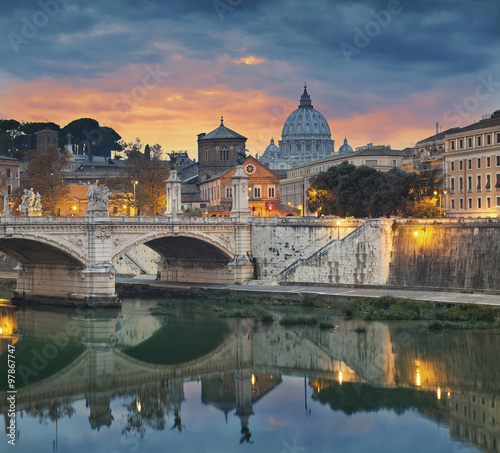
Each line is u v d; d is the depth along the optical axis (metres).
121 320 120.88
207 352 100.88
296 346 101.25
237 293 137.25
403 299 115.88
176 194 152.25
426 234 130.00
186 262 161.00
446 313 108.56
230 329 112.25
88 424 76.19
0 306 135.38
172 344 105.62
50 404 81.75
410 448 67.44
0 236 118.62
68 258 130.75
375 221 135.50
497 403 77.38
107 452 68.81
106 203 131.50
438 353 92.88
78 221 128.12
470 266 122.81
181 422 75.50
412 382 84.12
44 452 68.75
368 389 82.62
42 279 138.88
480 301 111.25
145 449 69.12
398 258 133.00
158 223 138.00
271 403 79.81
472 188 174.25
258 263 151.50
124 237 134.25
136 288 152.00
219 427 74.06
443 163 189.88
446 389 81.69
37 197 146.75
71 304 132.00
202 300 138.38
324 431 71.38
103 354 101.50
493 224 120.94
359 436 69.88
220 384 87.50
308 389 84.00
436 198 167.38
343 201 169.12
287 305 129.62
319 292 129.25
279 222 150.12
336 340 101.25
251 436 71.31
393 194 158.75
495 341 96.81
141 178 196.88
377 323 109.69
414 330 104.19
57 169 195.62
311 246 148.12
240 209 151.88
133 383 89.12
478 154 172.12
